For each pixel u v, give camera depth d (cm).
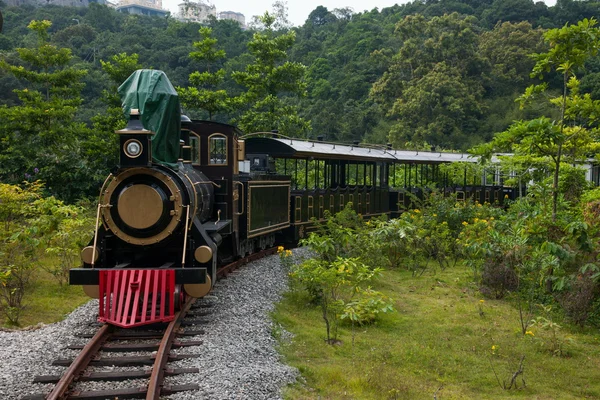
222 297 896
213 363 612
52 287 1014
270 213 1371
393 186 2488
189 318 780
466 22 4641
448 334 816
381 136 4341
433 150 2658
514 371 675
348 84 5069
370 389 606
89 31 5600
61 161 1948
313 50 6041
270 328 772
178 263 819
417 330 832
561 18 5794
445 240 1427
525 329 823
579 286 865
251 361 641
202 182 940
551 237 995
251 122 2298
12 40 4434
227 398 529
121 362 614
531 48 4675
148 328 749
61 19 6291
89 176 1936
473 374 666
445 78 4209
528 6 5969
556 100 1069
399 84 4584
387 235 1334
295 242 1570
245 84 2419
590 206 1113
